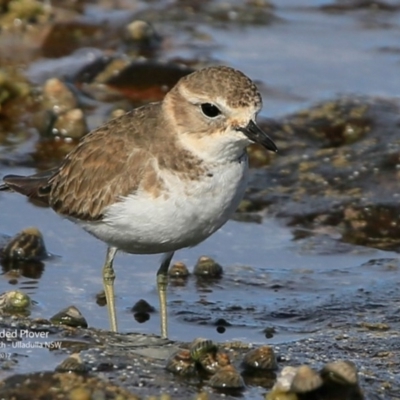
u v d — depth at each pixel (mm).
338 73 20672
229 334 12141
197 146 11547
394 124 17734
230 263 14305
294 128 17922
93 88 19531
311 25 23391
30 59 20672
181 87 11781
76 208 12484
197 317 12617
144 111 12289
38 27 21797
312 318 12539
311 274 13961
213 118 11477
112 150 12047
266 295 13281
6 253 14055
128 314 12719
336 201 16031
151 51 21297
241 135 11430
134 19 22625
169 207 11594
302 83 20078
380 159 16781
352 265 14312
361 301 12977
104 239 12320
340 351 11172
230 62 21016
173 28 22516
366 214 15719
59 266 13953
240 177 11750
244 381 10164
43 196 13133
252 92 11508
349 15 24109
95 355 10422
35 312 12484
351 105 18344
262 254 14648
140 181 11672
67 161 12875
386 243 15086
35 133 17938
